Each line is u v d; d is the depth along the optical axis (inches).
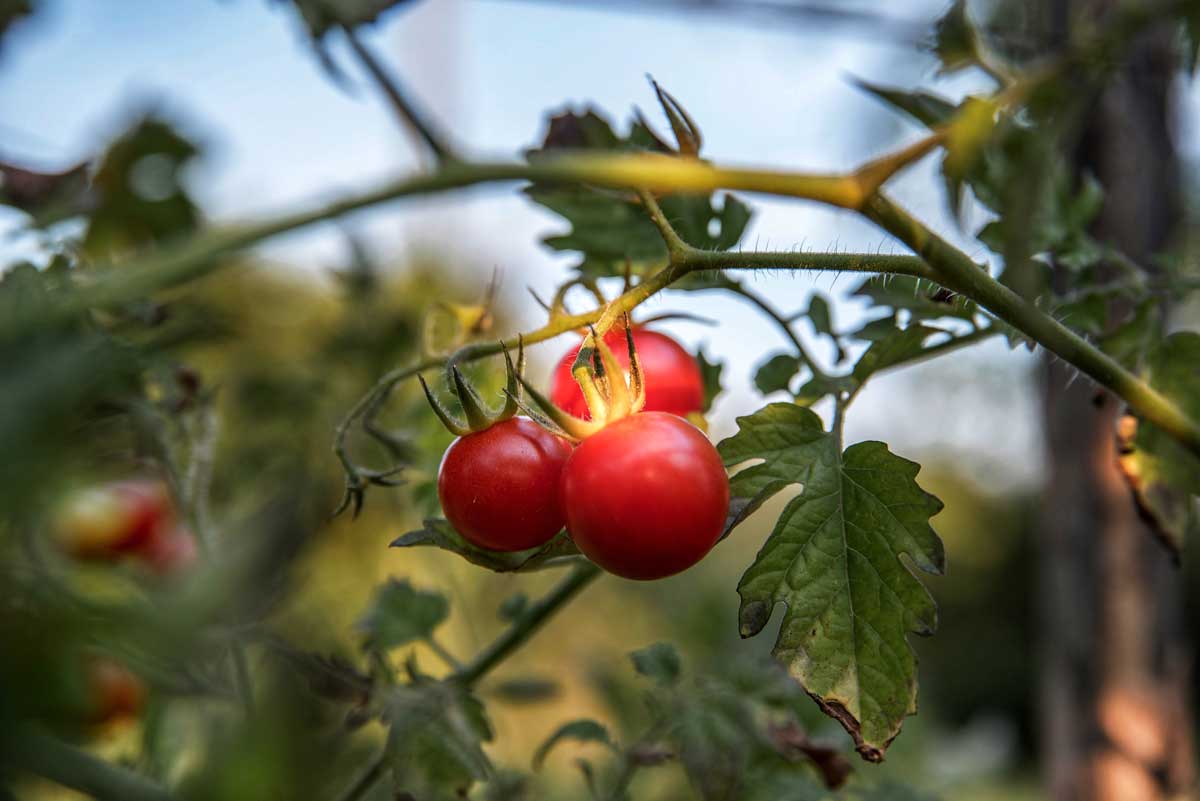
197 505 14.9
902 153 12.2
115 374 11.1
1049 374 20.0
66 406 8.4
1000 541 91.5
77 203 15.4
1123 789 19.0
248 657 14.6
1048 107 15.7
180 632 8.5
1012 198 13.8
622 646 29.8
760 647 24.6
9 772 8.4
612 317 11.8
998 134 14.5
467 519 11.7
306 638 14.8
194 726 14.0
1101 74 15.7
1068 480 19.6
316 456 18.8
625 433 11.4
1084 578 19.4
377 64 13.2
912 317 13.7
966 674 89.3
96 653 11.1
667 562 11.3
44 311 9.4
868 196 12.1
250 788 8.7
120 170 16.9
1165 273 14.9
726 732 14.5
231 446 19.3
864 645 11.8
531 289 12.2
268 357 21.2
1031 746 86.5
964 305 13.4
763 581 11.9
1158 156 18.4
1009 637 89.7
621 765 15.3
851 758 16.0
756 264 11.9
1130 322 14.6
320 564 20.2
